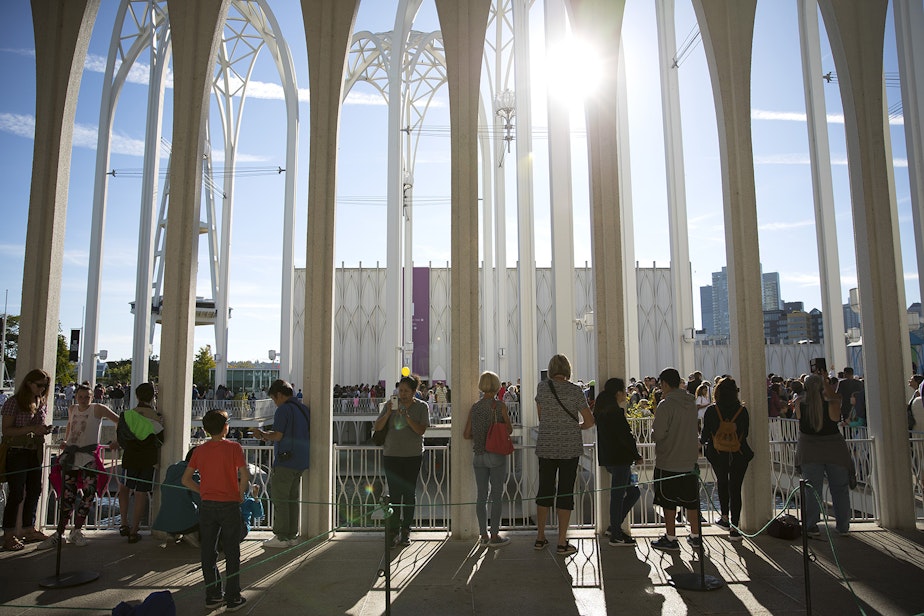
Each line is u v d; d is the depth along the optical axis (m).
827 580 5.39
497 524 6.46
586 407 6.31
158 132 22.36
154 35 22.44
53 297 7.52
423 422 6.57
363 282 45.12
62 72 7.69
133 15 23.08
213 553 4.82
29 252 7.44
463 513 6.82
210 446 4.90
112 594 5.14
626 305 19.75
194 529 6.29
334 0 7.31
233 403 24.08
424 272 43.78
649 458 12.40
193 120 7.29
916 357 18.44
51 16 7.67
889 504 7.23
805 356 40.38
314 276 7.12
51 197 7.55
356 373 44.31
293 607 4.84
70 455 5.80
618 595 5.06
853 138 7.76
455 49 7.30
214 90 28.55
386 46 30.84
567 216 15.71
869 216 7.61
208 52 7.36
